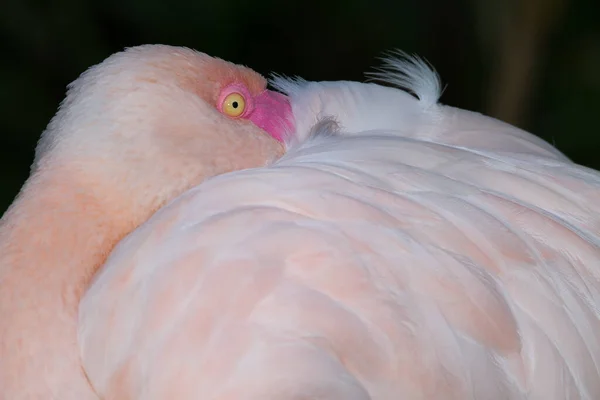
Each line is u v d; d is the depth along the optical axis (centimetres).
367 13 373
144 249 259
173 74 264
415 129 268
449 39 353
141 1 366
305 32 375
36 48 361
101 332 258
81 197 262
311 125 267
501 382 256
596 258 259
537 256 258
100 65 264
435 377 256
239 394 255
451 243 258
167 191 263
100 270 260
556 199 261
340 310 256
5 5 359
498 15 322
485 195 260
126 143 262
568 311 258
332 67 373
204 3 370
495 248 258
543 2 316
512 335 257
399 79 270
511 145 268
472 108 349
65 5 361
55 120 263
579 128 353
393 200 258
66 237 261
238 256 257
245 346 256
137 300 258
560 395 257
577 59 364
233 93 266
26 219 261
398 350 256
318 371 255
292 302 256
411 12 364
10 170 343
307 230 257
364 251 257
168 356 257
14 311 259
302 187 259
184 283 257
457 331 256
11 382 259
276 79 270
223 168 265
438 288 257
